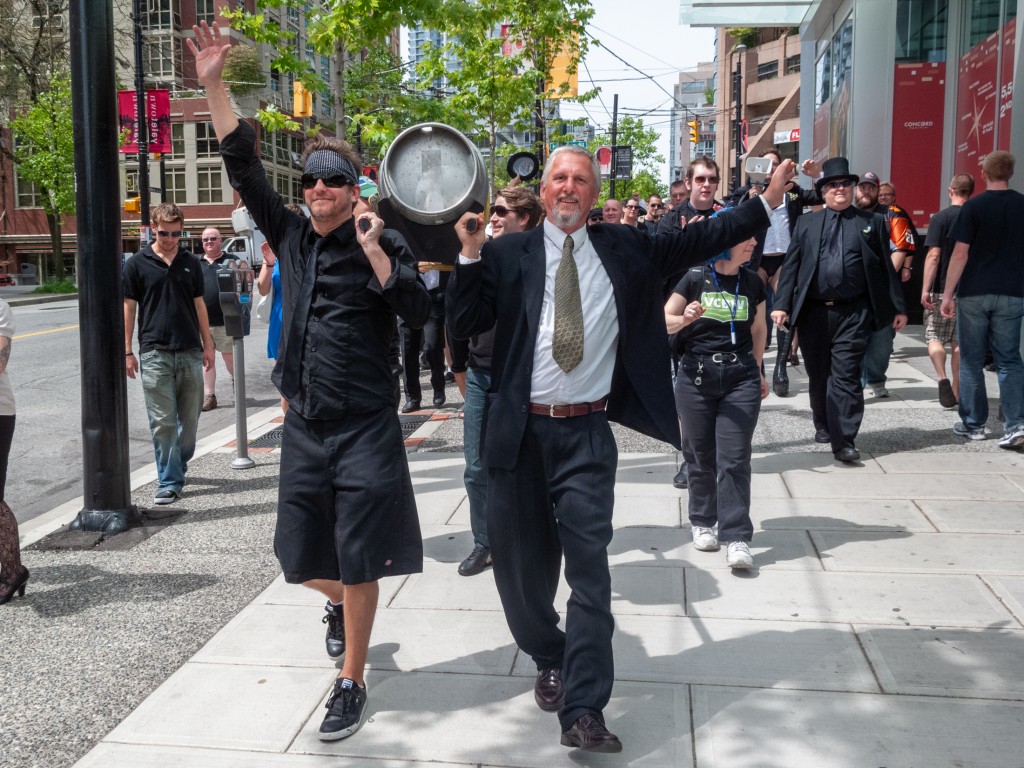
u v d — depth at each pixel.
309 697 3.30
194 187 51.12
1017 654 3.46
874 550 4.63
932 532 4.86
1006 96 10.55
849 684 3.27
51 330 18.11
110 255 5.39
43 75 37.97
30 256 54.31
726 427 4.47
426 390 10.43
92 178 5.32
